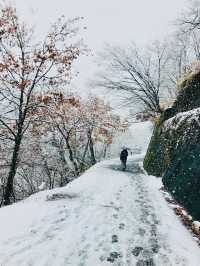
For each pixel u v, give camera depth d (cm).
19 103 1664
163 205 1002
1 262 579
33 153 2158
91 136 3250
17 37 1528
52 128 2453
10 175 1546
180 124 1289
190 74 1547
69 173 2591
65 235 720
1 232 718
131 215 895
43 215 857
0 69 1485
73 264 587
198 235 734
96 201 1044
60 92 1636
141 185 1387
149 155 1969
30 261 589
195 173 916
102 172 1809
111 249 657
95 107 2972
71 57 1580
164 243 691
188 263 596
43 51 1552
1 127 1697
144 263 601
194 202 866
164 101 2362
